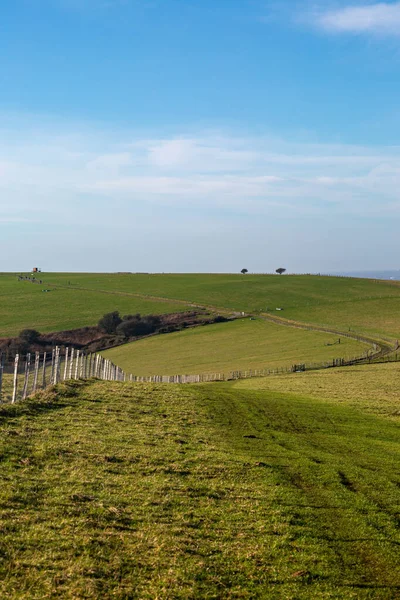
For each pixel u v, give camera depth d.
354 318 127.12
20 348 106.12
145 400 33.31
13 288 180.75
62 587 10.75
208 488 17.27
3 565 11.23
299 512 15.89
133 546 12.76
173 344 113.19
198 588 11.35
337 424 31.33
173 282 196.25
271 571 12.33
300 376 65.81
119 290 176.88
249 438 25.69
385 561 13.22
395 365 71.00
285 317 132.62
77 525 13.48
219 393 40.62
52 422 24.12
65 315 138.75
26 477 16.22
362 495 17.88
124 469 18.34
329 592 11.62
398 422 33.06
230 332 120.44
